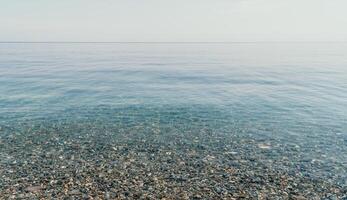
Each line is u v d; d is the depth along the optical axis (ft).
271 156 56.29
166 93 125.08
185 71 223.92
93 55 457.27
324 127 76.74
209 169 49.52
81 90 130.11
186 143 64.13
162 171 48.44
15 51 545.85
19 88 131.75
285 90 134.41
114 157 55.01
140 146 61.87
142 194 40.04
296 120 83.56
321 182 44.86
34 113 88.69
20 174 46.42
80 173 47.16
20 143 62.85
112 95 119.14
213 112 92.89
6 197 38.65
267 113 91.66
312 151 59.36
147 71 221.87
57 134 69.72
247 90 133.90
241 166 51.03
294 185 43.70
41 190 40.83
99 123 79.66
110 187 42.09
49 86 139.64
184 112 92.79
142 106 100.12
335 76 192.54
